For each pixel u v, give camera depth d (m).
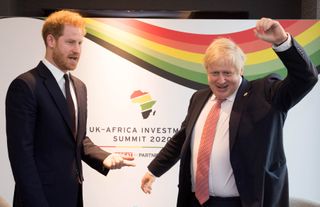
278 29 1.83
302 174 3.52
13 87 2.08
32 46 3.48
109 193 3.54
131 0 4.34
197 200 2.25
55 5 4.33
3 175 3.50
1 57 3.47
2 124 3.48
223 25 3.47
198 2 4.36
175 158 2.55
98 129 3.52
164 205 3.54
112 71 3.51
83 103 2.30
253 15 4.37
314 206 2.67
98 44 3.49
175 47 3.49
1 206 2.76
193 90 3.51
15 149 2.03
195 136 2.25
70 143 2.16
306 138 3.51
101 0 4.34
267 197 2.02
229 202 2.13
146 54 3.50
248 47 3.48
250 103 2.07
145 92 3.51
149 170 2.60
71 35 2.15
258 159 2.00
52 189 2.11
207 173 2.15
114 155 2.47
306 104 3.49
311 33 3.47
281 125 2.07
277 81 2.07
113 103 3.51
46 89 2.11
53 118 2.10
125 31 3.49
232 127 2.07
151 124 3.53
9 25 3.46
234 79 2.10
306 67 1.84
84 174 3.53
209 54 2.13
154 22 3.49
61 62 2.15
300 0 4.38
